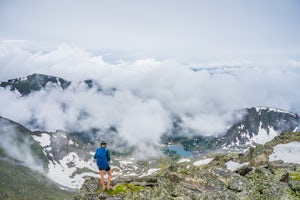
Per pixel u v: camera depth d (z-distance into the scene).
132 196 26.09
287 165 38.56
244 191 30.17
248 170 36.53
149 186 28.64
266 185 30.05
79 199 26.66
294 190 29.39
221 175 32.94
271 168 36.56
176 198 27.30
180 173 31.91
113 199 25.34
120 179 30.27
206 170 34.06
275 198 27.94
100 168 26.70
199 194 28.17
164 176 31.66
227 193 29.03
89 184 28.86
